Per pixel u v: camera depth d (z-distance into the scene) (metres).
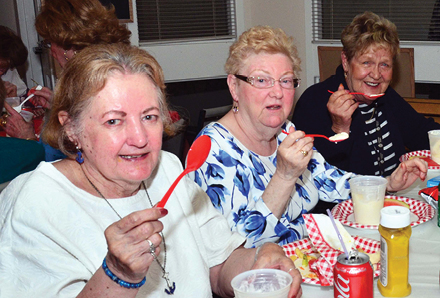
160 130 0.95
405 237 0.90
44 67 3.57
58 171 0.99
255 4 3.65
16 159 1.40
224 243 1.19
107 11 1.59
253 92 1.41
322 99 2.01
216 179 1.38
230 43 3.72
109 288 0.80
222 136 1.44
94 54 0.92
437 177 1.52
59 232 0.90
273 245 1.13
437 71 2.95
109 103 0.89
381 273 0.94
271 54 1.40
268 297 0.79
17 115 2.13
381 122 2.09
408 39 3.04
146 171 0.94
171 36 3.60
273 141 1.59
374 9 3.09
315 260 1.04
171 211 1.11
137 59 0.93
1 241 0.90
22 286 0.87
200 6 3.62
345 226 1.31
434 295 0.92
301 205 1.53
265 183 1.45
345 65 2.06
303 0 3.25
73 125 0.93
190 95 3.82
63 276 0.87
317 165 1.64
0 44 2.63
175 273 1.06
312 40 3.31
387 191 1.55
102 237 0.94
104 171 0.94
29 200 0.91
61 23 1.52
